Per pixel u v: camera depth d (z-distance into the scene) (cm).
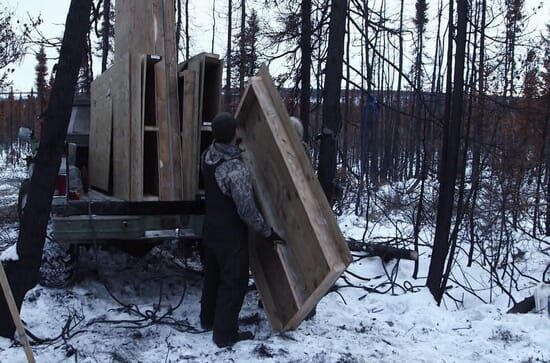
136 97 517
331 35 556
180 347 419
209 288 459
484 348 451
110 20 1344
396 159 2405
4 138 4650
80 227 500
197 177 529
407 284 713
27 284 414
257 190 470
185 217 527
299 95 868
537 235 1060
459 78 632
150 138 560
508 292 679
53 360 381
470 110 696
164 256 703
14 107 4362
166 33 530
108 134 600
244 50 1278
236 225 426
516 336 477
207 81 567
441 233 655
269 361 390
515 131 986
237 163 420
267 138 452
